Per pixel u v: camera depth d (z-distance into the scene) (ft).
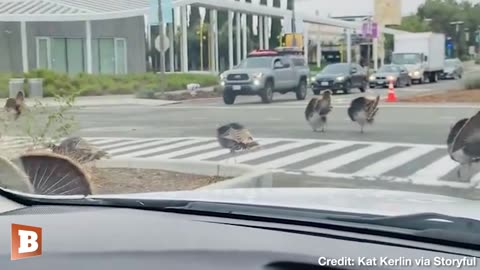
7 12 114.73
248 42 169.78
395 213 8.69
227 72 83.66
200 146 42.42
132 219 9.88
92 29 128.26
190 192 11.68
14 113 32.37
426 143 41.27
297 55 96.58
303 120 58.03
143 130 53.16
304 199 10.32
